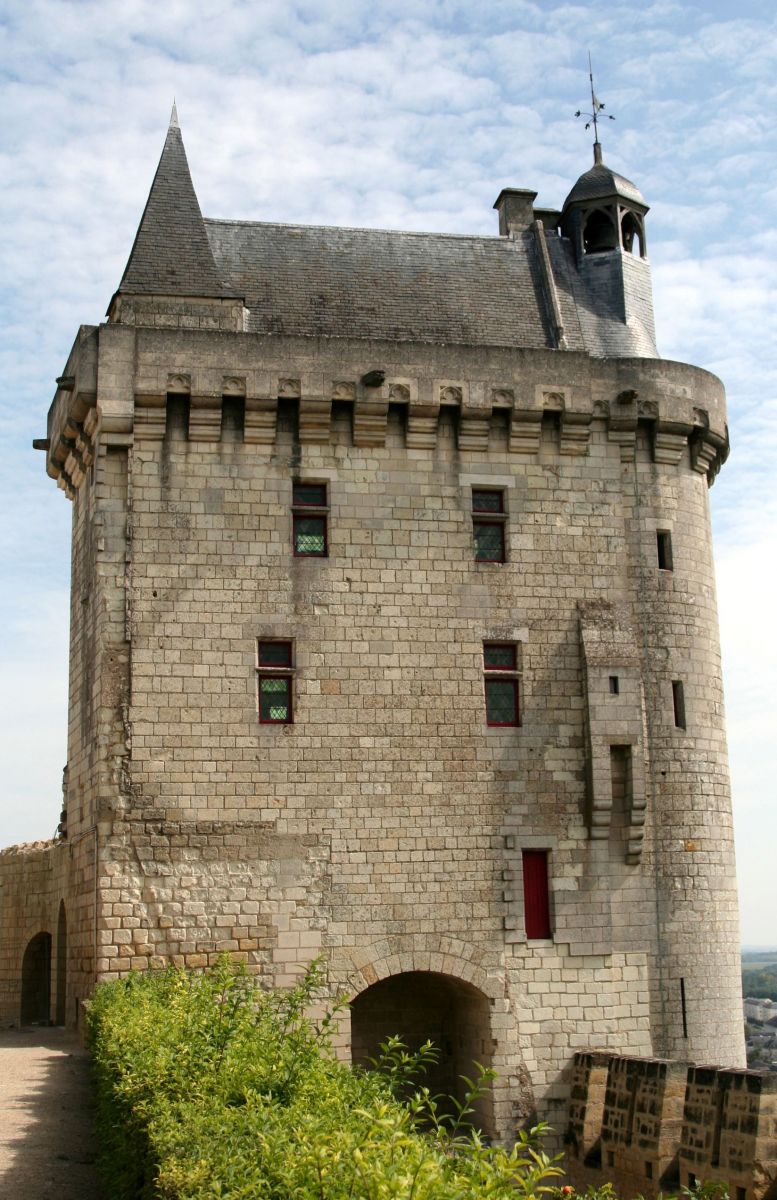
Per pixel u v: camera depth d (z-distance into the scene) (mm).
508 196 35719
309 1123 10773
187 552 28125
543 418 30422
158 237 30859
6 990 36688
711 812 30094
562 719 29250
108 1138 15500
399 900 27641
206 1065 14289
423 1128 28797
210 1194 9727
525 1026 27703
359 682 28328
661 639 30234
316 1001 26766
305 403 28766
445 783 28328
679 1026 28547
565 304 33844
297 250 32906
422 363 29562
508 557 29734
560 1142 27172
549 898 28469
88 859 28125
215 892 26891
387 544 29078
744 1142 19391
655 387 30953
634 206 35375
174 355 28406
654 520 30703
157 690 27438
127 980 24484
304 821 27531
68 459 31859
